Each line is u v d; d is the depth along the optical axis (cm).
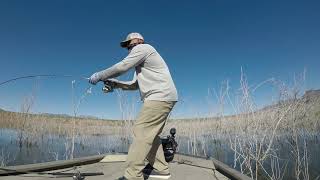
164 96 327
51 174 358
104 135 1881
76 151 1328
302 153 1012
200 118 1283
